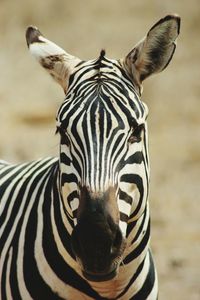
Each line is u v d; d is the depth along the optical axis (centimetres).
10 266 779
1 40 3697
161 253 1540
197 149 2355
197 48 3472
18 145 2384
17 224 798
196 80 3081
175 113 2736
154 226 1711
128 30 3781
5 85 3105
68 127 703
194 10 3909
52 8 4066
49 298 756
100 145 689
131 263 754
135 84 744
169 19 736
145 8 4066
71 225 725
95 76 728
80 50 3566
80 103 709
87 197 675
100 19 3975
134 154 705
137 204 719
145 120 726
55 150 2297
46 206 775
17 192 828
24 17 3972
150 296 787
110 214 670
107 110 699
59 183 741
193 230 1680
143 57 739
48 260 753
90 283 744
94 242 666
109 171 684
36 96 2966
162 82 3050
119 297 762
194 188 2002
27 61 3416
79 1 4175
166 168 2195
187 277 1415
